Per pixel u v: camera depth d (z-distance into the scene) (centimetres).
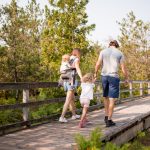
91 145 465
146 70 4309
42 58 2938
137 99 1856
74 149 575
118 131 788
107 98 833
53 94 1384
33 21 3416
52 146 625
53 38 2802
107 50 815
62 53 2747
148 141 988
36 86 849
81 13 2781
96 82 1284
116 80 803
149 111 1148
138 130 1020
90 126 845
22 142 658
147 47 4309
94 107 1214
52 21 2803
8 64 2925
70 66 877
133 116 1012
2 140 675
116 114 1079
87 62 2605
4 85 717
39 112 1106
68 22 2745
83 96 827
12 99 1770
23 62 2961
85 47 2717
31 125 838
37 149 602
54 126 846
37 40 3378
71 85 883
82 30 2767
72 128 817
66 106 899
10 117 1066
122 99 1598
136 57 4319
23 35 3172
